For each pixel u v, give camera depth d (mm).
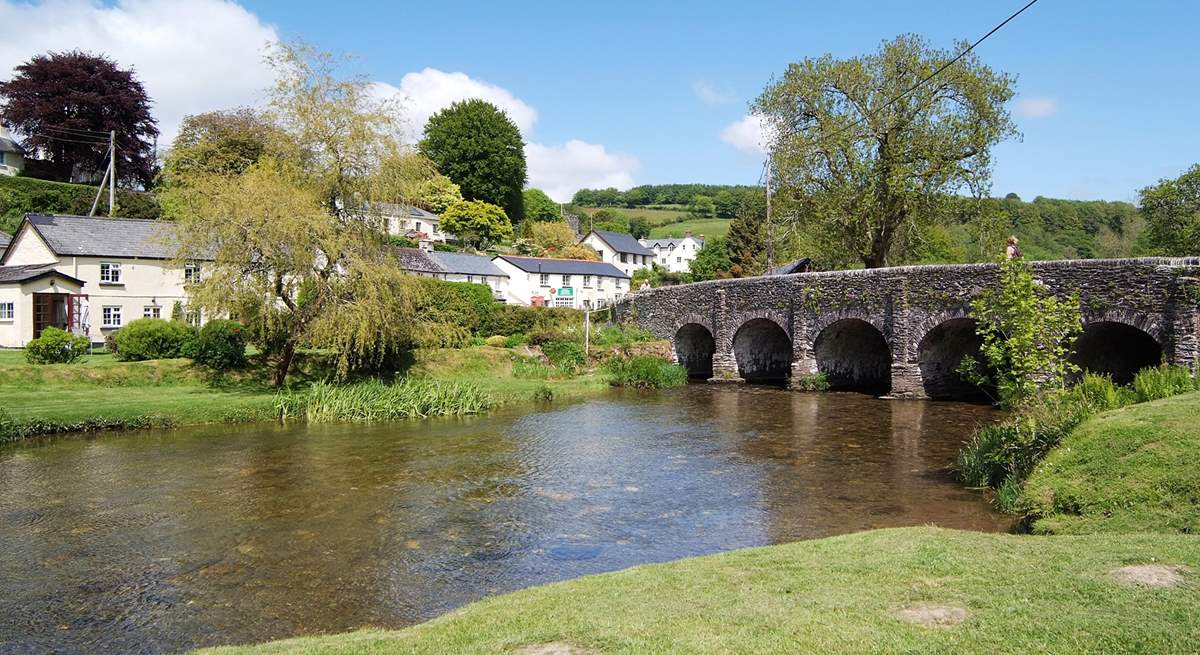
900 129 30828
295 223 21172
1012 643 4992
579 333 36000
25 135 55781
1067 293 19922
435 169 25750
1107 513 9031
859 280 26250
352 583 8734
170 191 36312
